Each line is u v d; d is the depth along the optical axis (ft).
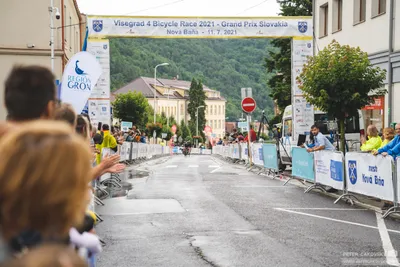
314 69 51.65
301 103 70.33
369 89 51.34
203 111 445.78
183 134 387.55
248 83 582.76
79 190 4.88
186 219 29.32
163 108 408.46
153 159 121.70
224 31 68.69
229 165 85.81
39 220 4.79
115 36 67.56
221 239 24.06
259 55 610.24
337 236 24.84
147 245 22.94
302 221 28.89
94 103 67.97
